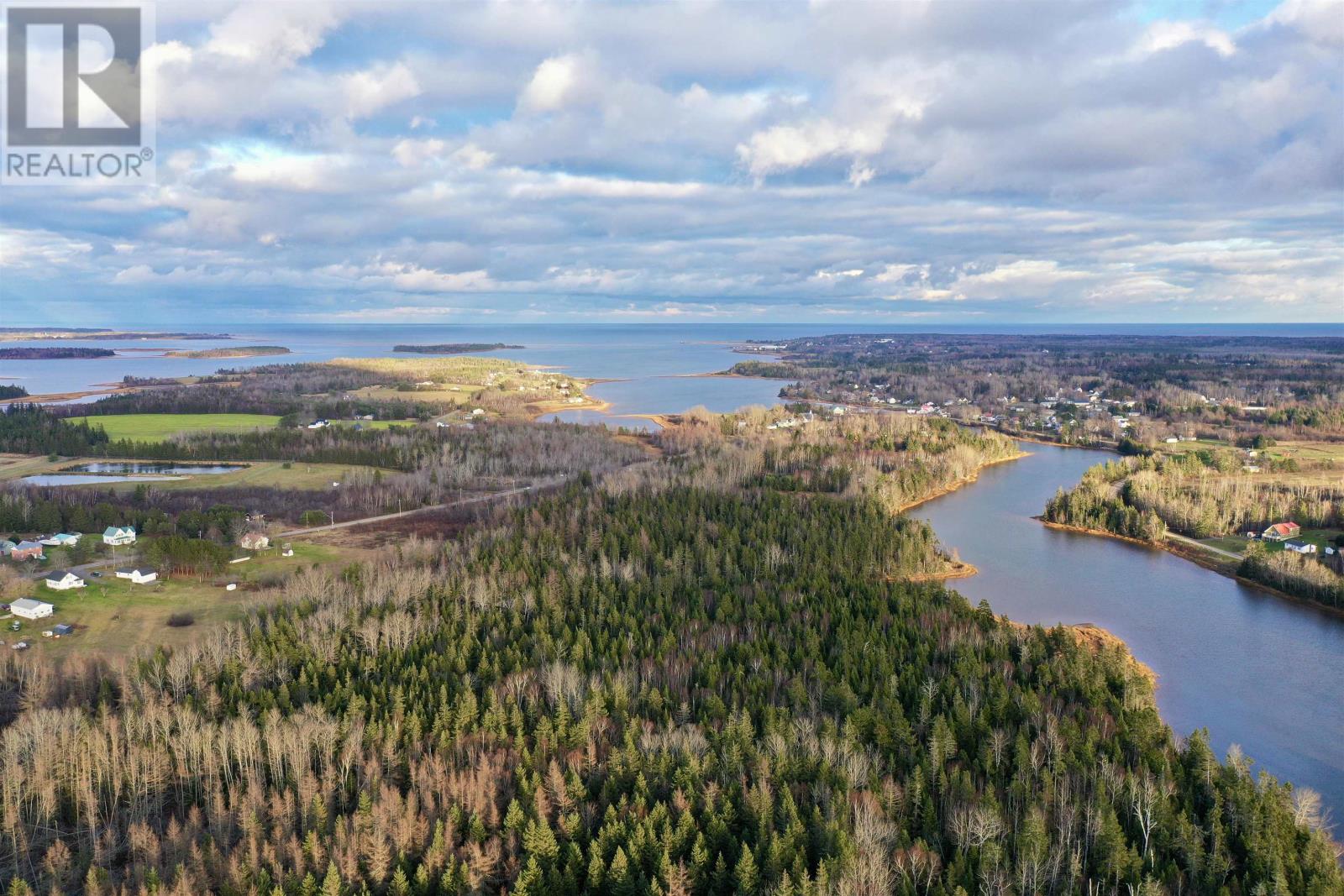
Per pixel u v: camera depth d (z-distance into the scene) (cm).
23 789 9256
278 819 8844
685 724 10538
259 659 12088
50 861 8356
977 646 13025
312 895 7706
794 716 10662
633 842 8156
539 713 10869
